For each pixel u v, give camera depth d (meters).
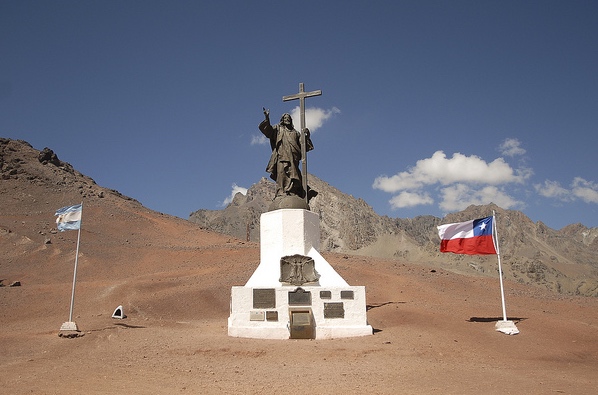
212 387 15.77
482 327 26.36
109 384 16.06
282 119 30.89
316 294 25.89
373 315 31.56
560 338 24.39
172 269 54.56
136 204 99.44
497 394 15.15
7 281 48.78
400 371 18.23
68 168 107.06
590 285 165.00
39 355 21.47
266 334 25.02
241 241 75.25
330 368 18.64
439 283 45.12
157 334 26.17
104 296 40.09
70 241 65.19
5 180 90.81
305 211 28.61
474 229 26.98
